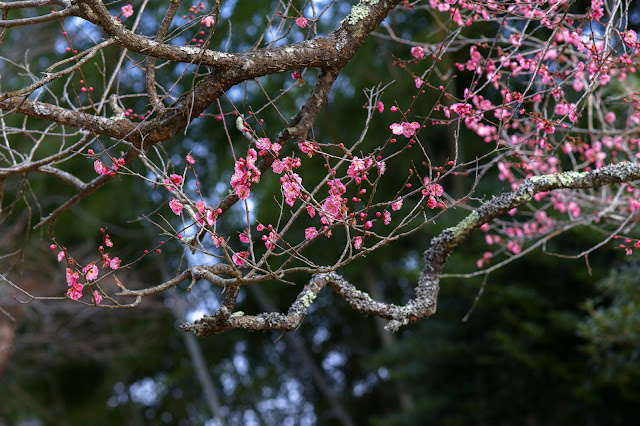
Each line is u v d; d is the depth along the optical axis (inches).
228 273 95.3
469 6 127.6
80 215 417.1
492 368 361.4
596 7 124.7
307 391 547.2
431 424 376.5
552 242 320.8
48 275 386.9
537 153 147.6
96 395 500.4
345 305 498.0
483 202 106.7
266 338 525.0
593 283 304.0
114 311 424.2
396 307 103.5
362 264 415.8
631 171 104.2
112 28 93.7
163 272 427.5
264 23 290.5
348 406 523.8
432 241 107.5
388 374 463.5
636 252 229.3
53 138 365.1
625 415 328.8
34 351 422.6
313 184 346.0
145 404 537.0
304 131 101.3
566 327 311.4
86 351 428.5
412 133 93.1
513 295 326.0
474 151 362.9
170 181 90.6
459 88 325.4
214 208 89.4
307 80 360.8
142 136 98.6
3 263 325.1
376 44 383.6
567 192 161.6
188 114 99.9
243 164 88.9
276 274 87.9
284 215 371.9
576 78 149.3
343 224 88.4
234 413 533.0
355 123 362.6
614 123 201.9
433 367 378.6
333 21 364.8
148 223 431.8
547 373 342.0
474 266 336.8
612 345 267.0
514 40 137.1
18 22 92.1
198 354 475.8
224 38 339.9
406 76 343.9
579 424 340.8
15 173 121.0
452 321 371.6
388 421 390.6
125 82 308.5
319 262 394.3
